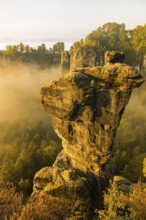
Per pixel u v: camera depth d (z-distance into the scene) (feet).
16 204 51.01
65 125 85.10
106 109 80.12
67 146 88.22
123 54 81.76
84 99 79.66
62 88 82.23
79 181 81.25
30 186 268.62
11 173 297.94
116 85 79.30
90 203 83.10
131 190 72.02
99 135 82.28
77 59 607.37
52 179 83.97
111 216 56.90
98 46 632.38
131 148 337.11
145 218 54.44
